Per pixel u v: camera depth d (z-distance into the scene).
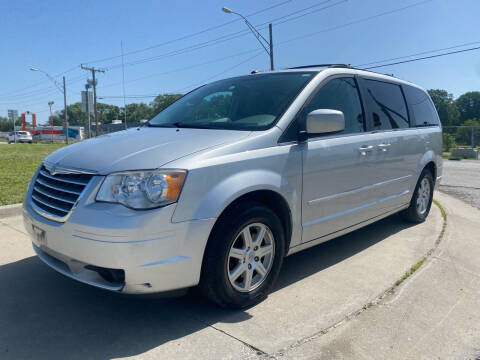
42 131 59.19
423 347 2.64
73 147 3.24
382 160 4.32
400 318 2.97
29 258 4.03
